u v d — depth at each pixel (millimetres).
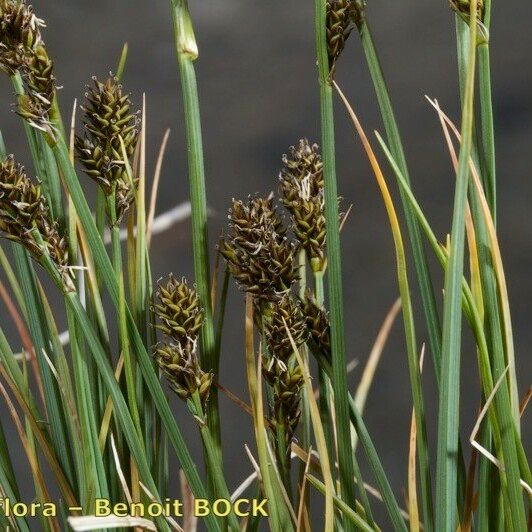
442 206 1566
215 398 458
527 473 446
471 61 427
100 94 446
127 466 470
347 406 451
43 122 437
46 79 436
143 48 1945
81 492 459
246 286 447
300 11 2066
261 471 449
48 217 452
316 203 453
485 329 447
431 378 1374
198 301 449
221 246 447
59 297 1346
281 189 455
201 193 448
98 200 460
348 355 1393
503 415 441
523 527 443
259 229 443
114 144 448
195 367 447
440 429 438
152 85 1865
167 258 1505
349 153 1701
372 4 2055
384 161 1672
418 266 453
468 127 428
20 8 434
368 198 1623
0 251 484
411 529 459
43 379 469
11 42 435
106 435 466
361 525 451
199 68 1921
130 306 463
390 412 1328
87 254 459
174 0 445
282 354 450
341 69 1877
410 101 1775
